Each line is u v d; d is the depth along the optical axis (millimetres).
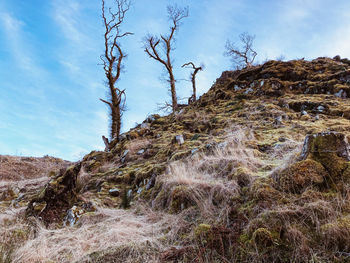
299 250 2297
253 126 7758
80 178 7414
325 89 10836
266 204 2947
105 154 11281
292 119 8188
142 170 6602
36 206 5090
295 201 2871
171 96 19875
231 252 2600
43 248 3426
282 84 12141
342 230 2270
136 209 4879
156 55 19578
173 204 4109
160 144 9141
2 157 18094
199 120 10742
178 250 2805
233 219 3121
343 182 2854
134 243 3180
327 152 3170
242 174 3898
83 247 3439
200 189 4066
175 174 5035
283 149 5160
